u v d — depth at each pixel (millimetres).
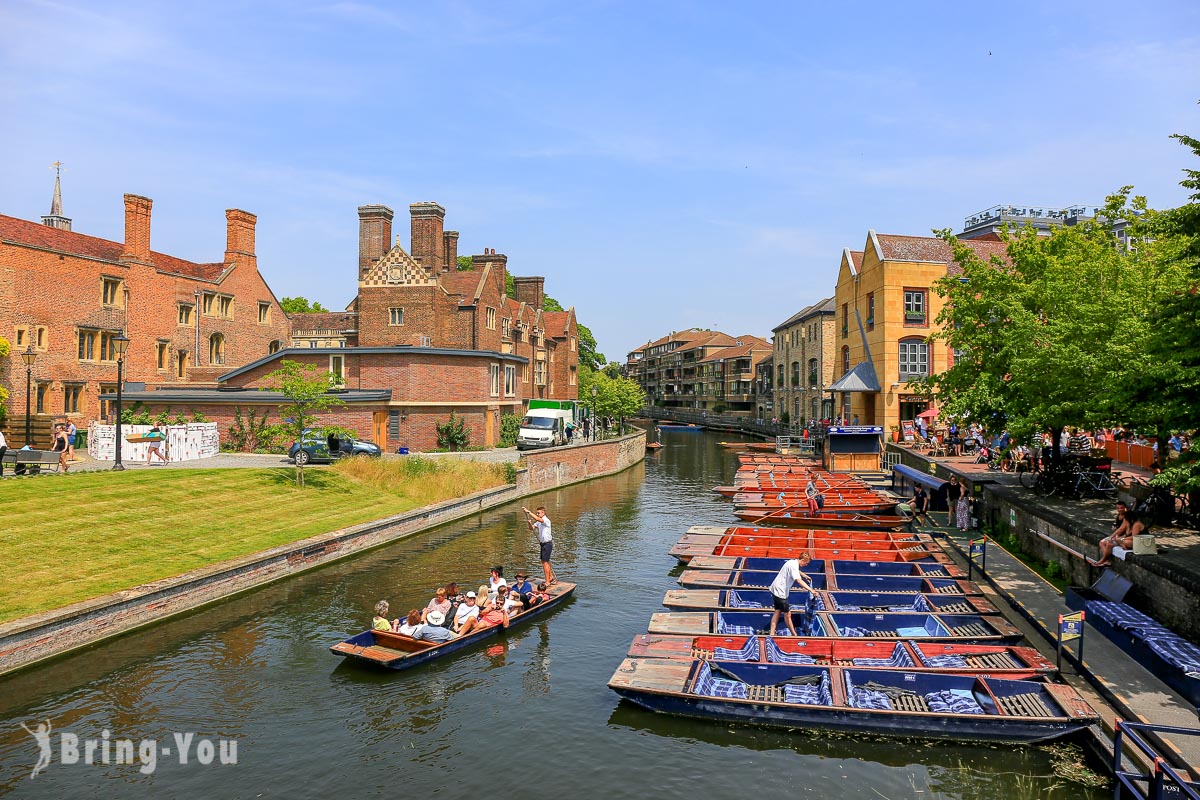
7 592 14219
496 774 10164
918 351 40062
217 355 45469
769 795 9625
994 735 10391
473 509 29000
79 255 35406
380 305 46500
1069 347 17016
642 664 12469
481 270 52062
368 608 16812
